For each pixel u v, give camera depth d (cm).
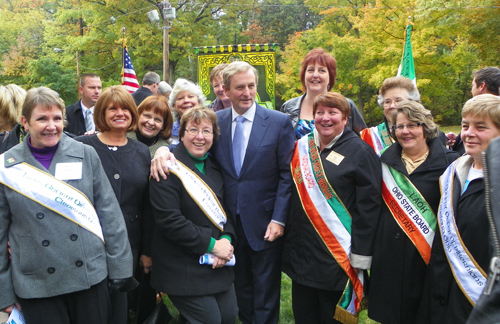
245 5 2227
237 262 277
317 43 1864
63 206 195
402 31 1444
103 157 241
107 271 209
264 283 269
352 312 233
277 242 272
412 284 221
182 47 2055
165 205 226
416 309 223
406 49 611
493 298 101
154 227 247
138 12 1967
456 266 192
